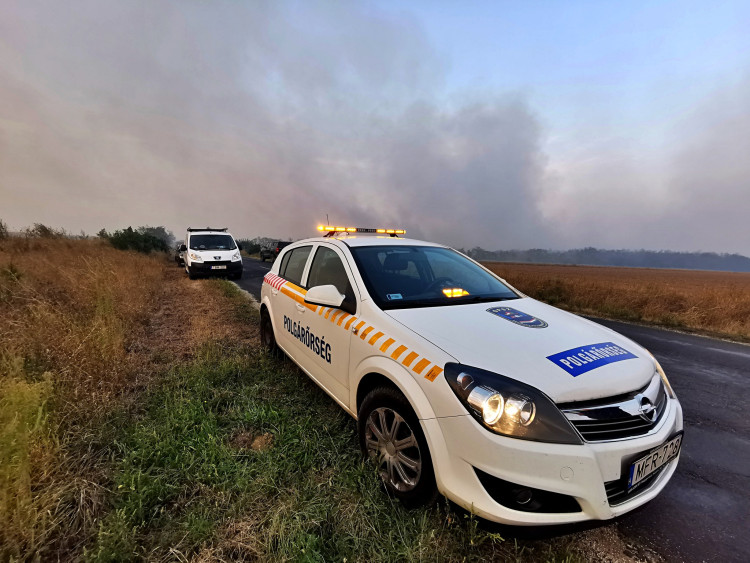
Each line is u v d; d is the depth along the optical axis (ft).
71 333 12.87
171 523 6.39
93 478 7.31
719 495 8.20
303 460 8.22
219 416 10.02
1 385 9.02
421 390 6.47
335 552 6.02
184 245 55.98
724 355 19.70
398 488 7.05
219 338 18.08
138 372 13.15
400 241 11.92
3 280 21.80
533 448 5.39
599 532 6.99
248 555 5.90
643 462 5.88
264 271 62.28
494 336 7.13
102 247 62.23
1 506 5.80
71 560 5.67
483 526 6.07
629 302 33.47
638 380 6.41
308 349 11.12
